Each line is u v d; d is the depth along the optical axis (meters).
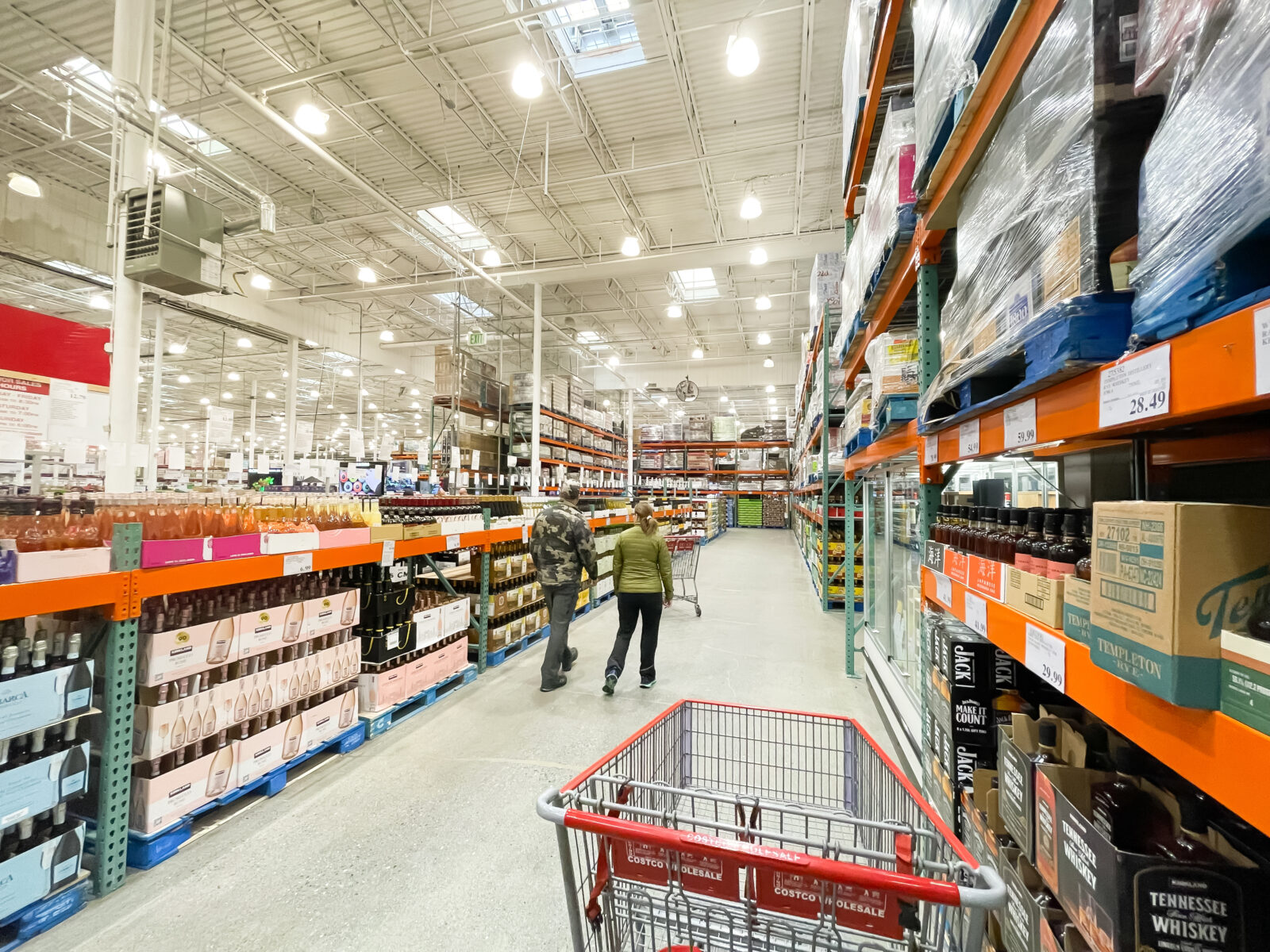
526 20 5.20
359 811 2.19
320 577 2.70
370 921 1.63
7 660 1.51
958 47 1.19
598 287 12.34
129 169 3.11
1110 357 0.72
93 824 1.78
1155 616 0.61
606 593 6.64
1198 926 0.67
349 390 19.77
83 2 5.09
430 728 2.96
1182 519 0.58
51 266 8.60
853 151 2.61
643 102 6.51
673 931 1.17
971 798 1.33
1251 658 0.52
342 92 6.28
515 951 1.53
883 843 1.25
